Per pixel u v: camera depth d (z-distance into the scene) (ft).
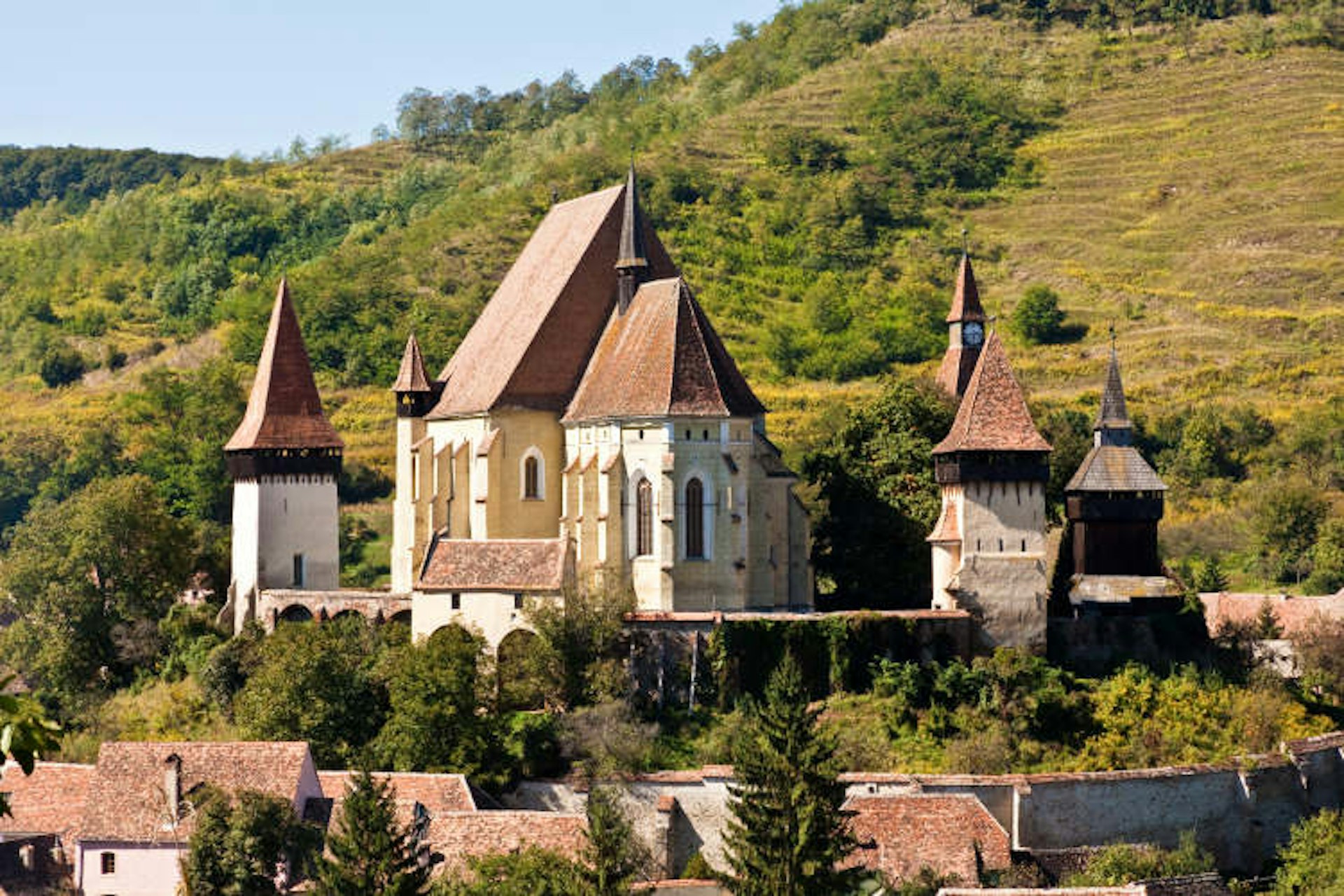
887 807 431.02
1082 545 569.23
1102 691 508.12
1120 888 392.68
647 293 572.10
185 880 429.38
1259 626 613.93
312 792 464.24
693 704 504.43
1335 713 531.09
